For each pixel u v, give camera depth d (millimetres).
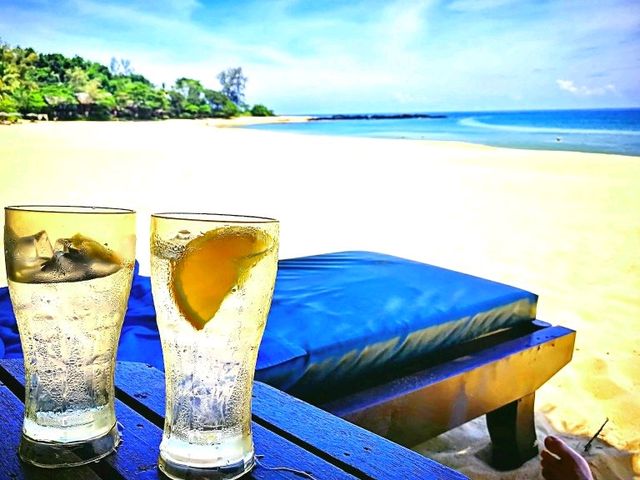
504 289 2289
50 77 39250
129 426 767
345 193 8648
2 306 1983
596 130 32125
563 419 2418
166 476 638
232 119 51812
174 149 14617
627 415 2453
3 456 681
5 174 9273
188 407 624
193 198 7902
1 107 34656
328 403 1568
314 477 674
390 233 6227
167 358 623
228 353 608
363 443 771
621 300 4129
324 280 2371
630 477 2045
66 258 605
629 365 2938
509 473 2074
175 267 580
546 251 5559
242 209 7211
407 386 1694
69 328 634
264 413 855
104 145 15156
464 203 7984
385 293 2164
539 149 17828
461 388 1805
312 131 31844
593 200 8258
